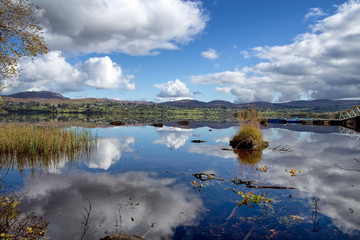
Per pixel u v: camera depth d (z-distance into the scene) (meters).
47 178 6.38
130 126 27.06
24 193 5.20
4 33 7.44
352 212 4.18
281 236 3.41
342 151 10.48
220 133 18.97
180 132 19.78
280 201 4.72
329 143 13.02
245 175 6.64
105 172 7.02
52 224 3.76
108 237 3.20
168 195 5.08
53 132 11.59
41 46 8.07
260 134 11.88
